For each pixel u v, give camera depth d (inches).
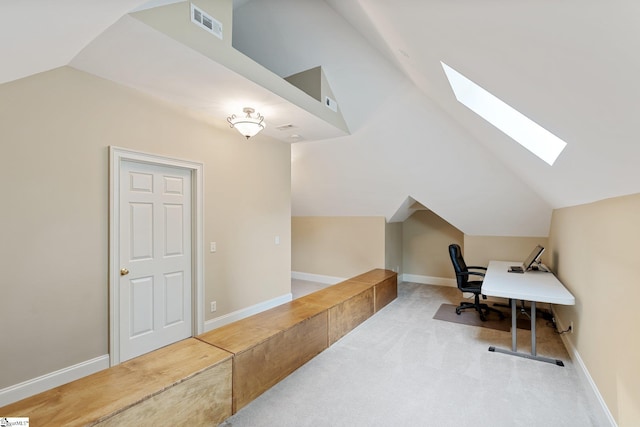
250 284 150.9
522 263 177.5
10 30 42.3
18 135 78.3
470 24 47.8
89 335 92.3
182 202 122.3
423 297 195.0
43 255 82.8
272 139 163.0
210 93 103.0
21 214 79.0
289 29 118.7
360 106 141.6
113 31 68.4
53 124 84.1
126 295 103.5
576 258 108.7
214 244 132.4
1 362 76.2
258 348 83.0
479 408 80.8
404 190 190.1
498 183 156.6
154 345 112.7
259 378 83.5
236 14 119.6
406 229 247.1
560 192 110.3
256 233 154.0
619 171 58.3
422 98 129.0
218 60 83.4
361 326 141.5
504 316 157.1
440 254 232.5
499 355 112.3
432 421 75.5
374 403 82.6
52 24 47.3
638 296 59.7
